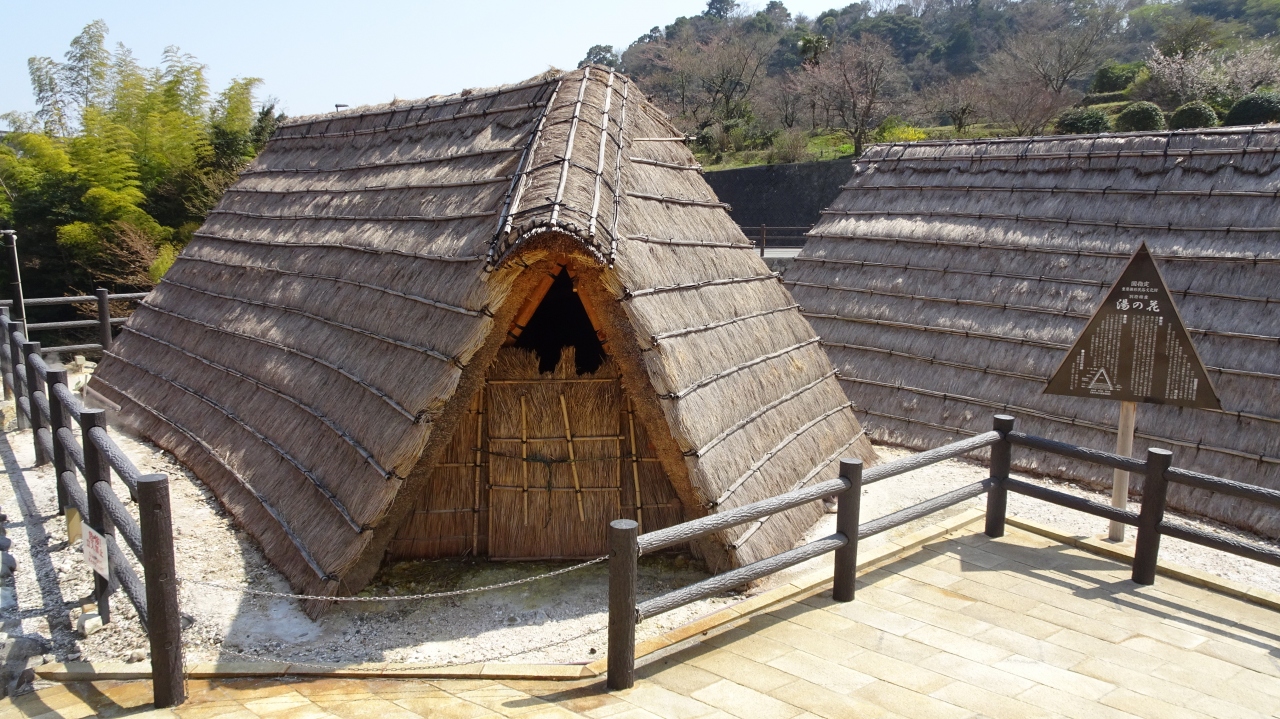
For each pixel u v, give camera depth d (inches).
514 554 230.7
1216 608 193.3
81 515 212.7
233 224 393.1
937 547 231.9
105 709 155.2
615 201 214.5
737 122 1382.9
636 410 215.6
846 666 167.2
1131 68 1262.3
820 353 307.1
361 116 356.2
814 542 189.9
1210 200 310.3
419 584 218.8
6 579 220.5
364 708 154.3
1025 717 148.7
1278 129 305.4
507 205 206.5
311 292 289.7
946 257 368.2
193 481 288.7
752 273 287.7
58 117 965.2
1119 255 320.8
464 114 293.4
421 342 215.9
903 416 348.2
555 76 268.4
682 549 234.5
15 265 448.5
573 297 264.2
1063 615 189.9
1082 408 307.0
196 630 192.7
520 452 228.8
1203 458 274.5
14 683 166.7
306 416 249.4
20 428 366.0
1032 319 332.2
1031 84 1200.2
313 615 197.2
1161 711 150.6
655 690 158.6
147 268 787.4
